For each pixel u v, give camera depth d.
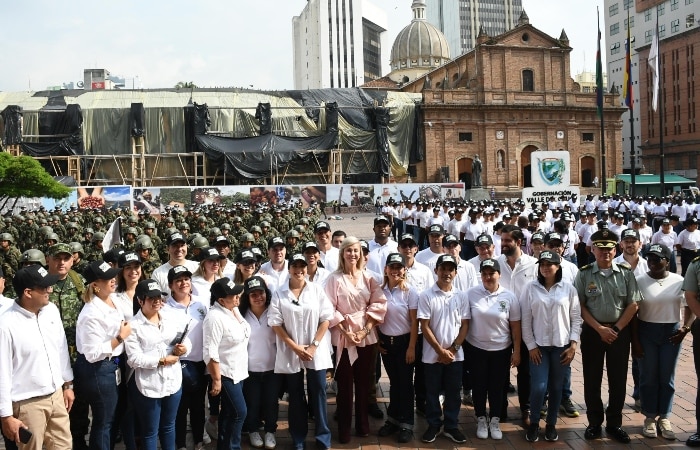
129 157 55.66
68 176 50.47
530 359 7.79
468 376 9.03
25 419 5.79
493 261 7.98
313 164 59.12
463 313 7.93
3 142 53.19
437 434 7.99
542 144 65.94
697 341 7.57
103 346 6.36
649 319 7.81
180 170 57.53
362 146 60.94
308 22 135.88
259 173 55.41
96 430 6.52
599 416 7.80
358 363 7.96
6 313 5.81
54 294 7.65
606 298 7.75
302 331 7.46
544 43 66.06
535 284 7.83
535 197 34.69
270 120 57.47
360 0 131.50
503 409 8.50
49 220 22.53
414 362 8.06
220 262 8.80
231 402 7.09
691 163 82.06
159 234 19.30
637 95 92.19
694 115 81.38
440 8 167.75
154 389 6.52
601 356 7.84
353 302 7.90
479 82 64.62
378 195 55.59
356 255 7.99
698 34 80.25
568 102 66.38
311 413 8.73
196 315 7.43
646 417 7.88
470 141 64.50
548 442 7.71
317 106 60.88
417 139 62.97
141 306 6.63
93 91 59.44
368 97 63.34
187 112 56.91
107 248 14.22
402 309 8.07
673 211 27.38
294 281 7.54
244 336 7.21
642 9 90.44
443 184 57.19
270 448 7.64
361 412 8.04
